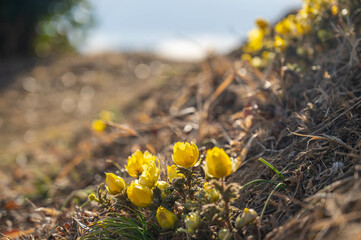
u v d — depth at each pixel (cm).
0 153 207
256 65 135
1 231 109
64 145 191
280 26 126
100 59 408
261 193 90
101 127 120
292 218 83
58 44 584
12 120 271
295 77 111
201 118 123
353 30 107
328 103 99
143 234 87
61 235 96
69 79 360
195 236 83
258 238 83
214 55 166
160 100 184
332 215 79
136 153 88
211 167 80
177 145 85
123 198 88
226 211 82
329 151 90
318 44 119
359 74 100
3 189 147
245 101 124
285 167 91
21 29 530
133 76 350
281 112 105
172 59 402
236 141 105
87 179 137
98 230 90
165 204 86
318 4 117
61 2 525
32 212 117
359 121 92
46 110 287
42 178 152
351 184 82
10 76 382
